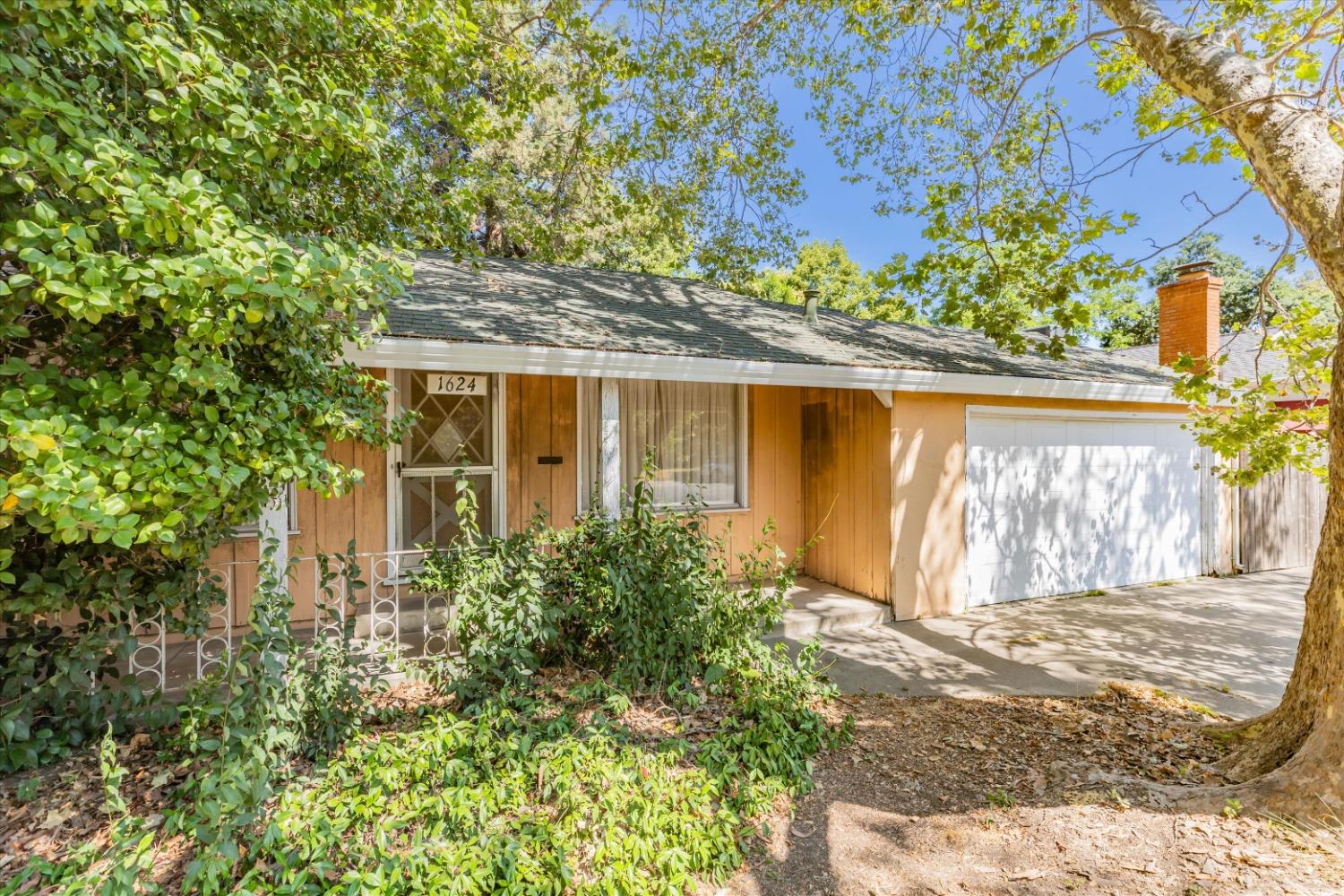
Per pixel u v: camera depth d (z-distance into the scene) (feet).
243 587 16.96
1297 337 17.10
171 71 7.16
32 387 6.61
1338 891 7.64
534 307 19.19
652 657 13.60
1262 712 13.82
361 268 8.35
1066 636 19.52
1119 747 12.09
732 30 23.47
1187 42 12.00
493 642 12.54
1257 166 11.17
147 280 6.56
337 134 8.99
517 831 8.82
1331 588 9.74
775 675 13.34
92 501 6.37
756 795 10.04
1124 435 26.63
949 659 17.42
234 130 7.82
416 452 18.75
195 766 9.81
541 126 43.16
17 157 5.90
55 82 7.02
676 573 13.82
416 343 13.82
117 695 10.89
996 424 23.39
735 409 23.89
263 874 7.72
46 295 6.72
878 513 21.43
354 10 11.68
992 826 9.65
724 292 29.04
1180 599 24.20
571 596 14.32
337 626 11.75
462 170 19.51
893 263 18.02
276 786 9.61
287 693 10.39
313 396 9.88
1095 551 25.86
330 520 17.72
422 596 18.40
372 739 11.16
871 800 10.45
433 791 9.47
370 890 7.14
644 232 37.65
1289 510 31.04
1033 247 16.58
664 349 16.70
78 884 7.02
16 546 9.89
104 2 6.86
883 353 21.75
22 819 8.92
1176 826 9.27
